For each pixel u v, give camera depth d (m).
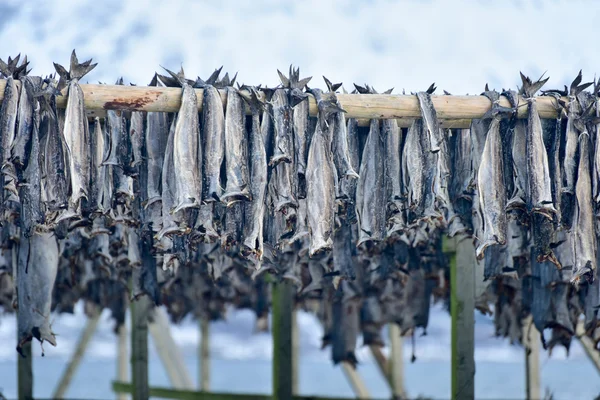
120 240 12.61
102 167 10.73
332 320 19.00
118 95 9.72
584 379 60.78
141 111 9.95
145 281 13.90
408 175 10.70
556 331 13.69
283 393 16.17
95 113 10.34
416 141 10.66
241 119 9.94
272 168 10.21
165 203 10.15
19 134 9.35
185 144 9.75
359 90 10.82
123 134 10.48
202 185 9.85
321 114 10.06
